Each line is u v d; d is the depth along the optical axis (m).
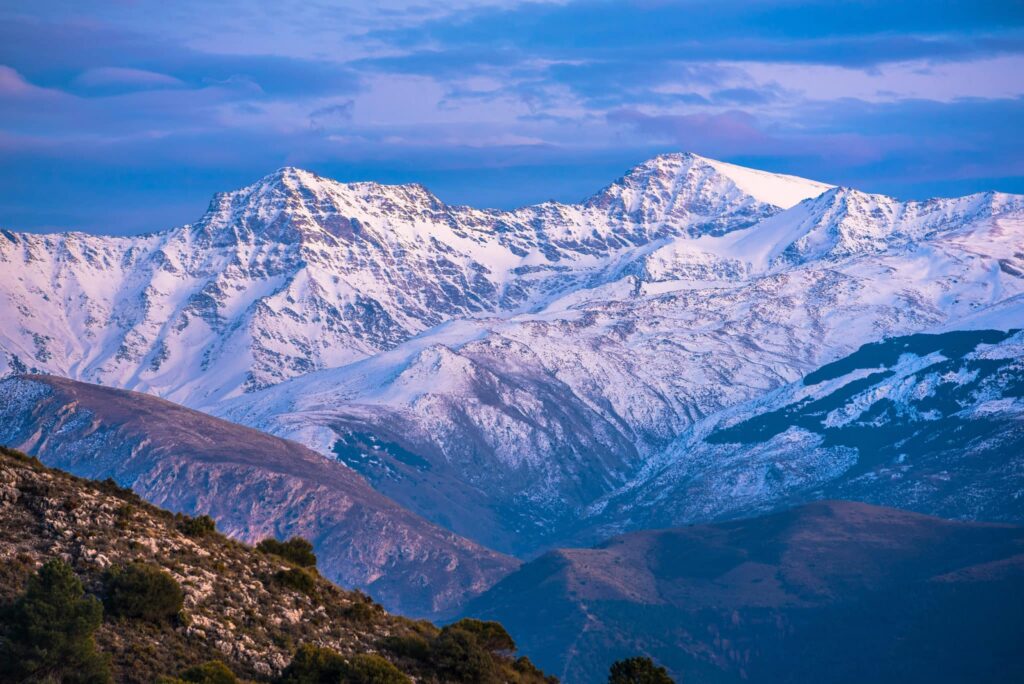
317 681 109.25
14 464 129.00
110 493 134.00
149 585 110.94
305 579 129.75
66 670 99.12
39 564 111.31
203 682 101.81
